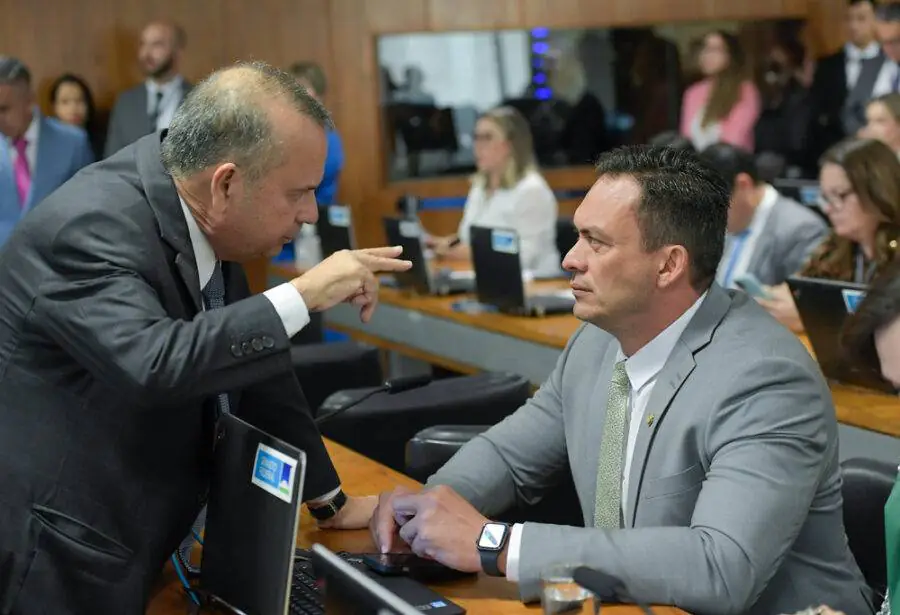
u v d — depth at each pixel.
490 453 2.17
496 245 4.23
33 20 6.81
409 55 7.34
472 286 4.78
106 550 1.74
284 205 1.74
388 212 7.43
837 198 3.57
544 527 1.81
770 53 7.41
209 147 1.69
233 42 7.20
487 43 7.38
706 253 1.89
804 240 4.06
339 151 6.66
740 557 1.71
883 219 3.52
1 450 1.72
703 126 6.66
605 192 1.89
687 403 1.87
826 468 1.86
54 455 1.73
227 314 1.67
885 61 6.16
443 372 5.05
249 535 1.77
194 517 1.90
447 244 5.49
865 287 2.91
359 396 2.98
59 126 5.59
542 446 2.17
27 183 5.46
